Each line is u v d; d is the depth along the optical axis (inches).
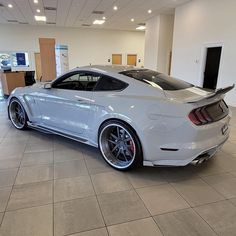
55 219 63.0
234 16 245.1
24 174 87.6
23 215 64.5
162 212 66.7
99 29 617.3
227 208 68.9
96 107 95.1
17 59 584.7
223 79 265.9
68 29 598.5
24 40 578.9
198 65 309.9
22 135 133.3
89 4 348.8
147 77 96.1
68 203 70.2
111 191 77.1
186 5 327.6
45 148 113.7
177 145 77.4
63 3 345.4
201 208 68.7
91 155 105.8
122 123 86.3
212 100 81.5
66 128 113.0
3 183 81.0
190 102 75.0
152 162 84.0
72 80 111.2
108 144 96.3
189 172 90.9
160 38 420.8
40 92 122.7
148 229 59.9
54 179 84.2
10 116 146.6
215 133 82.8
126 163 90.1
